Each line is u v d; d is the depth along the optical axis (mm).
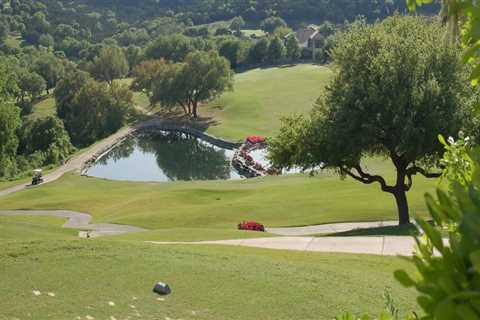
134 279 12508
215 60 89125
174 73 90375
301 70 118688
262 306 11180
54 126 69938
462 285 1619
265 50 129875
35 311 10805
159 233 22422
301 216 31156
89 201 41500
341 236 20000
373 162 49625
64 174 56844
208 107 94875
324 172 46406
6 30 166625
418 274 2164
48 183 52625
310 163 24578
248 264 13703
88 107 82875
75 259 13844
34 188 50062
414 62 22641
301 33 143250
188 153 71000
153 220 32438
